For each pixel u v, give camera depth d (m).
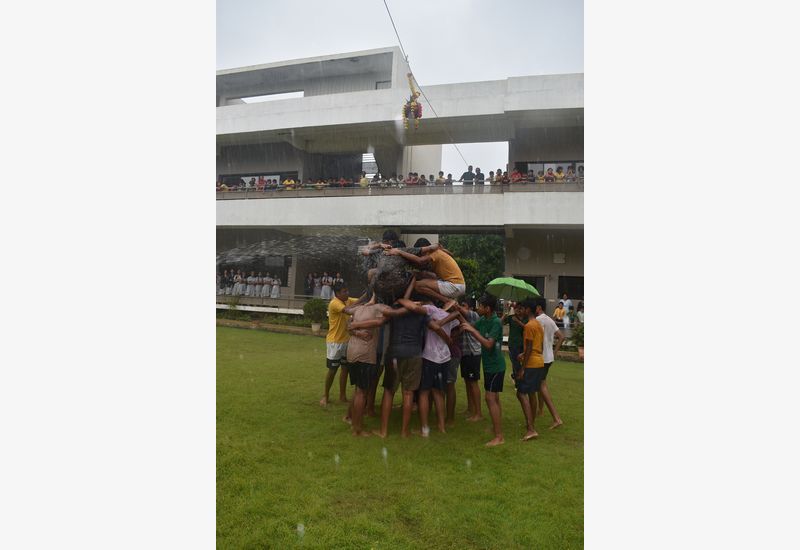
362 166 13.65
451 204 10.69
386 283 4.12
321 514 2.96
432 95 11.33
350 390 5.71
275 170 13.80
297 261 10.59
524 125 11.34
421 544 2.69
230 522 2.86
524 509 3.03
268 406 5.01
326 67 13.59
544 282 10.26
